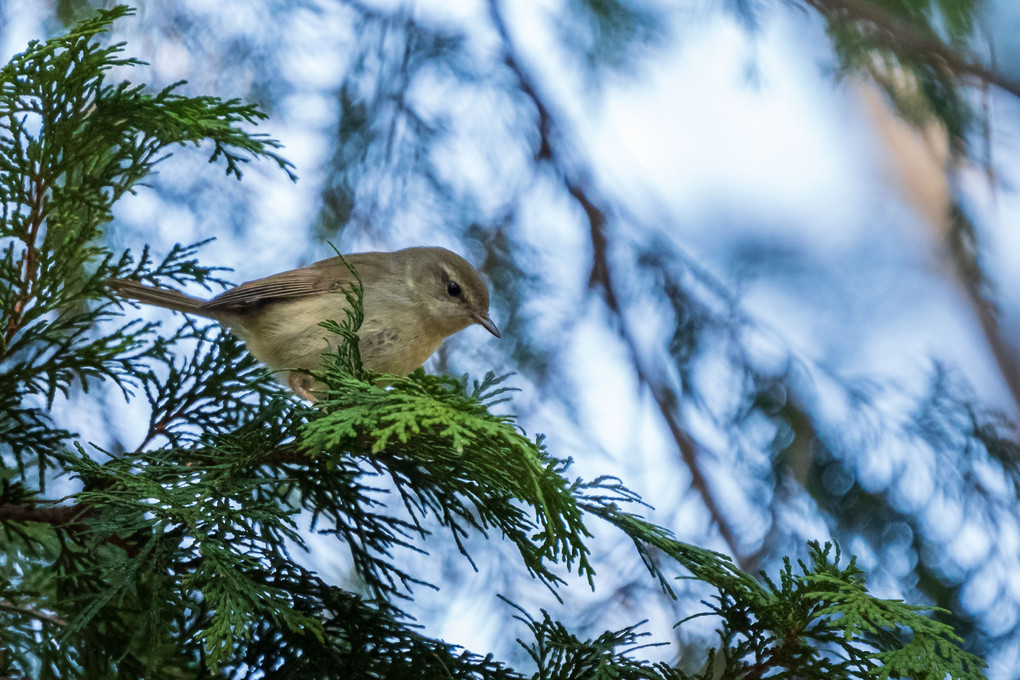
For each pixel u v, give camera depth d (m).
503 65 12.62
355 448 6.49
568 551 6.05
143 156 7.86
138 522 5.95
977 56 12.21
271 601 5.80
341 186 12.44
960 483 11.72
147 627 6.77
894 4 11.88
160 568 6.04
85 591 6.96
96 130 7.09
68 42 6.86
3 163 6.91
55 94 6.93
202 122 7.33
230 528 6.21
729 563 6.96
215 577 5.80
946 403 12.21
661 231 13.20
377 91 12.44
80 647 6.93
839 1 11.78
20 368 7.03
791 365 12.45
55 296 7.15
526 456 5.78
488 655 6.81
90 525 6.34
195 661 7.05
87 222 7.19
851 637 5.86
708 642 11.25
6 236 6.98
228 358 7.80
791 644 6.56
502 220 12.77
